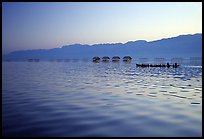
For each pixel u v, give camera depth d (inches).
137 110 661.3
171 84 1366.9
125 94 976.9
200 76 1957.4
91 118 571.5
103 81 1561.3
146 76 1998.0
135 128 492.4
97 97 896.3
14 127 492.1
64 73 2362.2
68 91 1064.8
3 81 1520.7
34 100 823.7
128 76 2003.0
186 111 647.8
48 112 634.2
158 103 768.9
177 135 450.6
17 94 963.3
